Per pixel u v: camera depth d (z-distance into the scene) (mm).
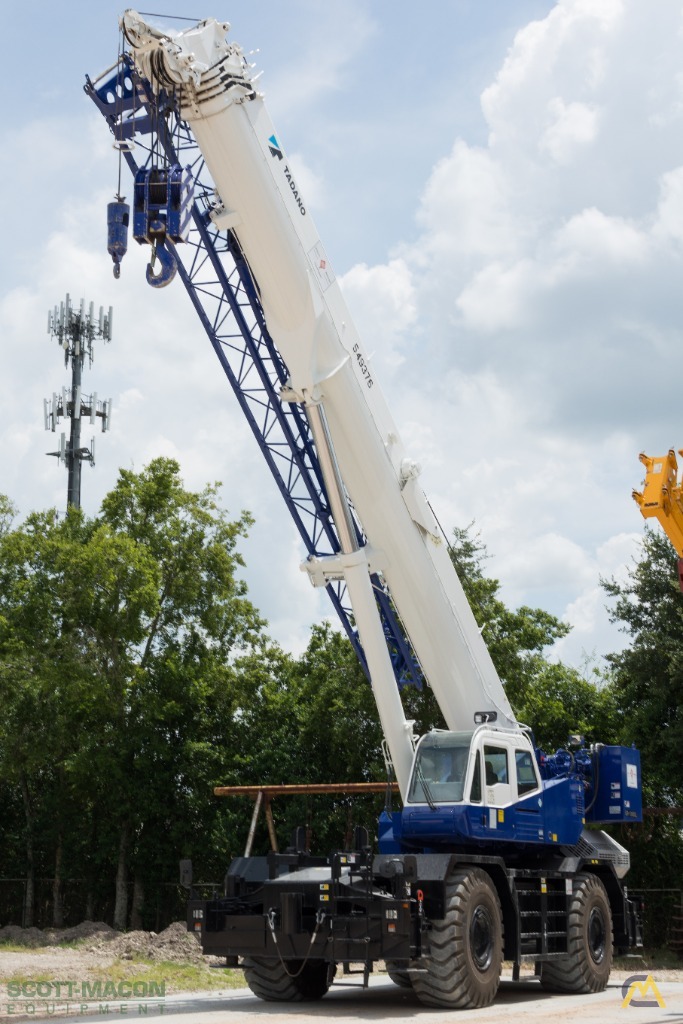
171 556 36250
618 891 19047
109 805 35969
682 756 29797
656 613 31906
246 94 14805
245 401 17703
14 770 34719
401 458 16719
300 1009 14242
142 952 22297
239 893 15336
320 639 40250
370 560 16797
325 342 15742
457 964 14008
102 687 33562
